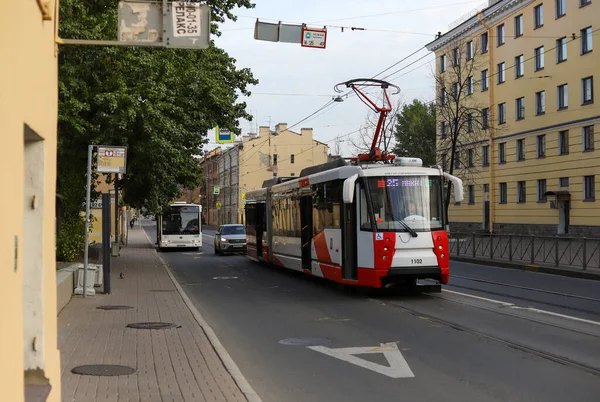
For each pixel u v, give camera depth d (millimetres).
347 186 14484
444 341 9703
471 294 15516
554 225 42031
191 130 22844
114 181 27641
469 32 52156
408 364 8250
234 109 24062
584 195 39469
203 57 23297
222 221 102625
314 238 18094
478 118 50656
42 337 4961
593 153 38500
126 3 6641
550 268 21688
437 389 7016
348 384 7309
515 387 7016
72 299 14727
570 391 6820
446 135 48469
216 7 23781
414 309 13133
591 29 38969
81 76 19453
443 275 14883
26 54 4238
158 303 14188
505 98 47938
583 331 10297
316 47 16703
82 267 16016
